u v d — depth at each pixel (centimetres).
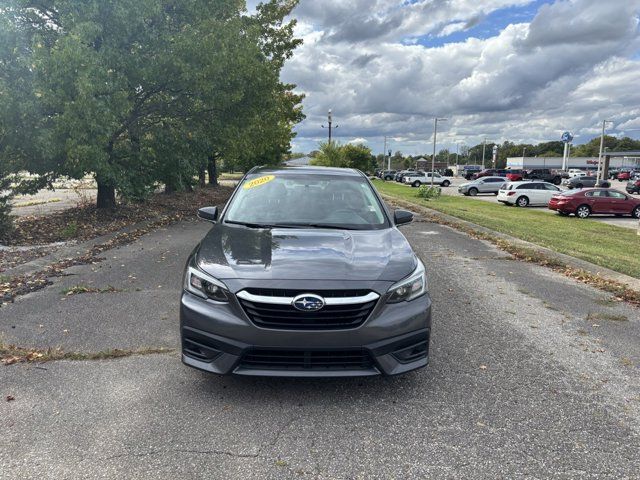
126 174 1304
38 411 320
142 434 295
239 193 500
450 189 5266
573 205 2409
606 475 266
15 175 1038
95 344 434
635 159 10812
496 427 312
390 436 299
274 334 317
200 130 1503
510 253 977
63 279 672
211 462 269
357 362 331
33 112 1015
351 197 489
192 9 1377
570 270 807
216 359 329
